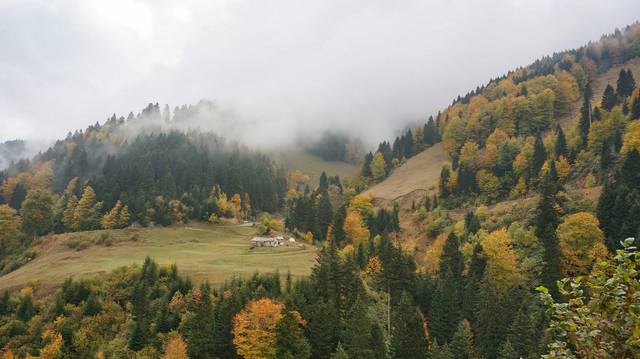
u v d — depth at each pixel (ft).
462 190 578.66
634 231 280.51
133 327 260.83
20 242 552.82
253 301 235.81
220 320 233.14
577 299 37.76
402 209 632.79
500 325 227.61
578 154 485.56
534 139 601.21
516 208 424.87
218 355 226.17
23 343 270.46
